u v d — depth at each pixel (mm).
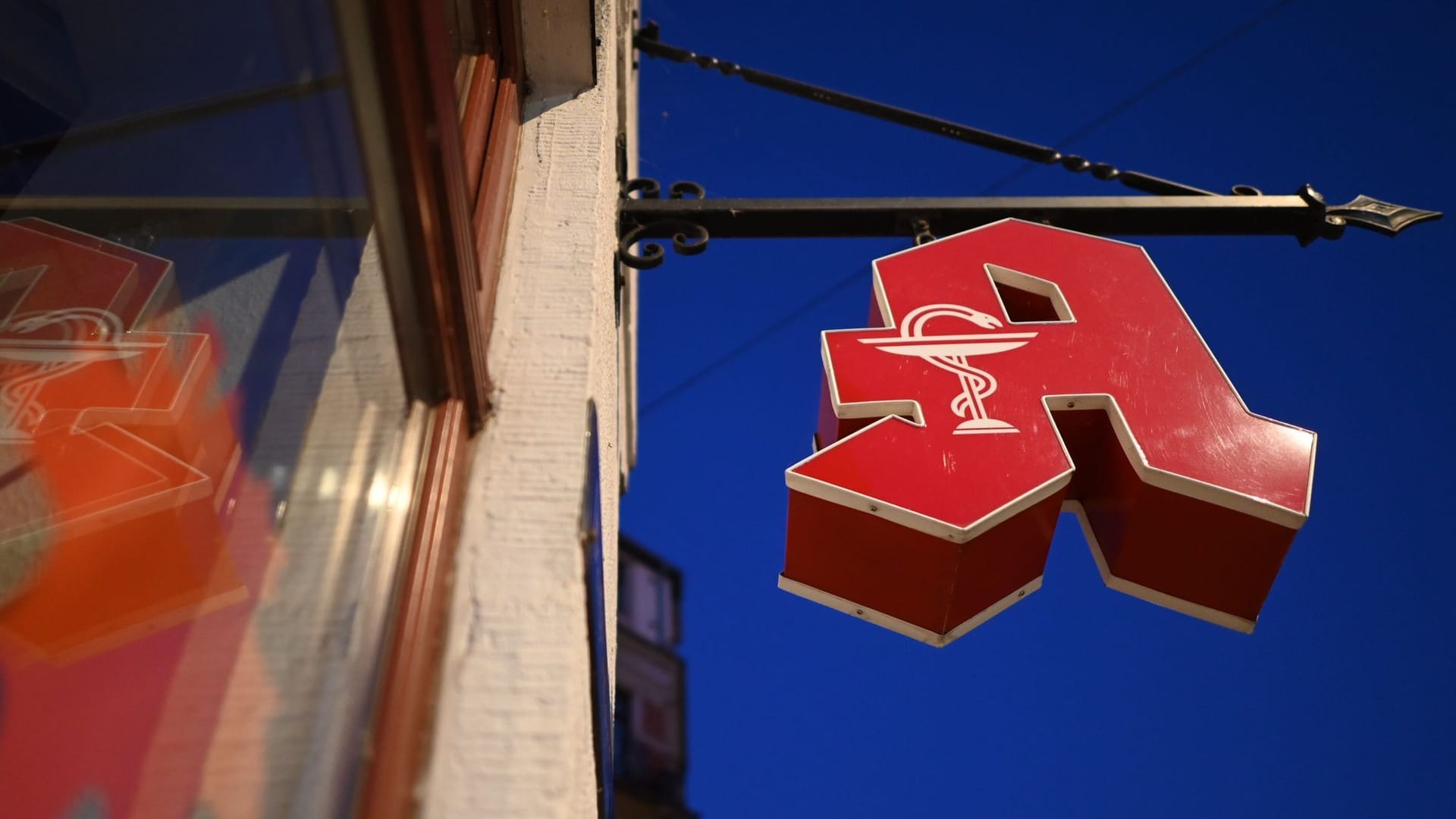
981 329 2186
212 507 957
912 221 2545
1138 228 2633
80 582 840
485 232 1693
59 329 926
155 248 1040
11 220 1019
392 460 1245
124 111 1113
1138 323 2207
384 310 1225
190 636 899
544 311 1698
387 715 1012
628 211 2490
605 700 1419
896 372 2102
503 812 1056
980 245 2406
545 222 1921
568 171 2068
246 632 948
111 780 807
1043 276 2318
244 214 1109
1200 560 1943
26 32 1134
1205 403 2041
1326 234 2639
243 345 1062
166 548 895
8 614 806
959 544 1823
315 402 1133
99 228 1033
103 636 843
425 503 1243
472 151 1743
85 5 1123
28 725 787
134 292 980
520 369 1586
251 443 1041
